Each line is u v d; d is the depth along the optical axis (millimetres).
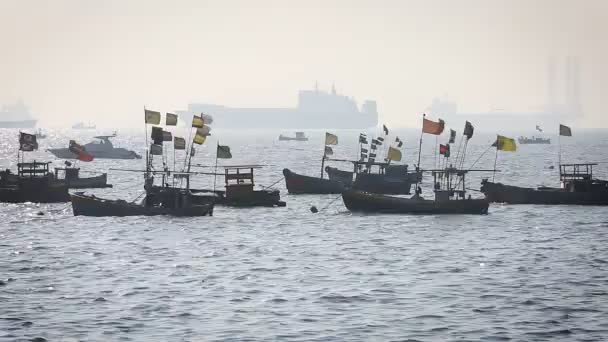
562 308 196750
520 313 192250
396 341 171250
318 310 195000
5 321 185625
